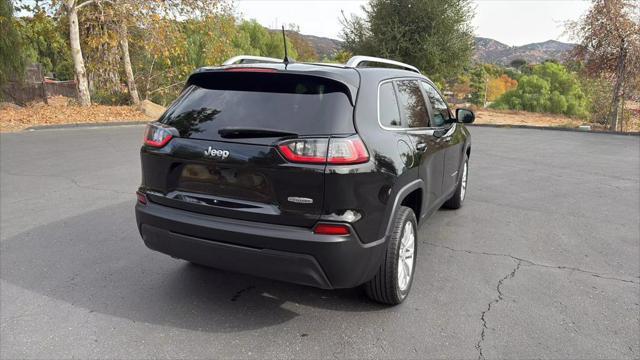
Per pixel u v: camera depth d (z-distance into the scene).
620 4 16.69
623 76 17.55
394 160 3.25
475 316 3.39
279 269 2.89
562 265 4.39
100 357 2.83
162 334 3.10
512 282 3.99
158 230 3.22
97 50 20.44
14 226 5.18
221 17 20.23
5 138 11.45
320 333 3.13
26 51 21.78
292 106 2.98
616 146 12.95
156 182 3.28
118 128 14.40
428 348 2.98
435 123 4.56
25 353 2.86
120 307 3.44
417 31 22.86
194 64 24.06
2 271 4.02
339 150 2.82
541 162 10.12
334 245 2.80
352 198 2.86
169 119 3.31
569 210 6.32
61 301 3.51
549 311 3.49
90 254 4.42
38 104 18.84
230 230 2.92
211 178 3.06
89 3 17.97
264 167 2.87
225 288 3.77
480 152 11.42
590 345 3.05
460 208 6.31
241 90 3.18
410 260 3.63
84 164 8.65
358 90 3.13
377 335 3.12
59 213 5.68
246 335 3.10
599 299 3.70
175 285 3.81
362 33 24.06
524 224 5.65
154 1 17.64
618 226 5.64
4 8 17.84
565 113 30.53
